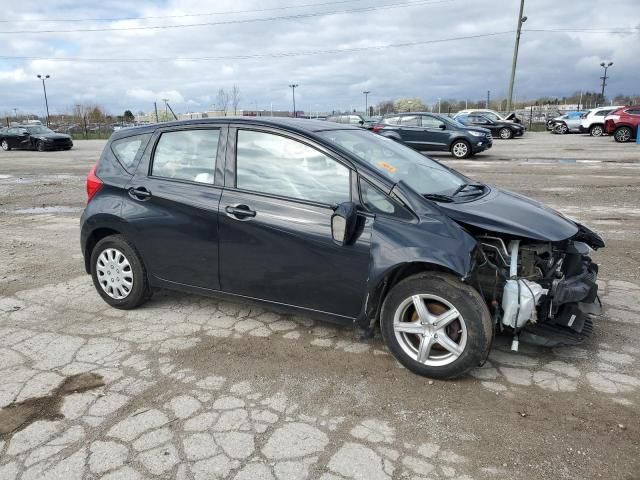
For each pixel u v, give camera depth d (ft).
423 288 10.90
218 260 13.16
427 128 59.31
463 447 9.07
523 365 11.78
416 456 8.86
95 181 15.12
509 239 11.36
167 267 14.08
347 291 11.68
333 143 12.23
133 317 14.73
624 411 10.01
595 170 44.93
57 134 87.56
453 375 10.97
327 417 9.96
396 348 11.48
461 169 47.85
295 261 12.09
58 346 13.00
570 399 10.43
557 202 30.89
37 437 9.44
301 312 12.57
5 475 8.48
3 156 75.87
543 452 8.91
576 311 11.80
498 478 8.33
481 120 95.45
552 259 11.82
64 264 20.16
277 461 8.73
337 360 12.12
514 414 9.98
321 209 11.82
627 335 13.17
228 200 12.84
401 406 10.28
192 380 11.33
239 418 9.94
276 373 11.58
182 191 13.56
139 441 9.29
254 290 12.97
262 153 12.82
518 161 54.13
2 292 16.94
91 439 9.36
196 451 9.01
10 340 13.37
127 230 14.38
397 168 12.94
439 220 10.96
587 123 100.83
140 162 14.57
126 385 11.14
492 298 11.27
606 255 19.94
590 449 8.96
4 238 24.77
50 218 29.86
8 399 10.64
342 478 8.34
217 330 13.79
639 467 8.53
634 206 29.30
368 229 11.27
